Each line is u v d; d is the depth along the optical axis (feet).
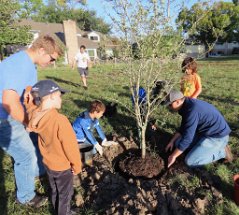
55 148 8.55
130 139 15.19
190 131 11.43
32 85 9.09
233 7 107.45
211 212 9.57
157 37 10.10
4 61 8.57
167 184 11.28
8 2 45.83
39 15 146.51
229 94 26.94
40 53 8.83
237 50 172.14
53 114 8.41
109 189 10.91
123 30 10.21
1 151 14.64
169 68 10.87
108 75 12.06
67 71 63.77
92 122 13.19
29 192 10.35
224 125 11.76
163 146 14.60
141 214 9.31
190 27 10.37
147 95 11.29
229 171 11.94
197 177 11.59
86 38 134.41
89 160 12.93
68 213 9.53
